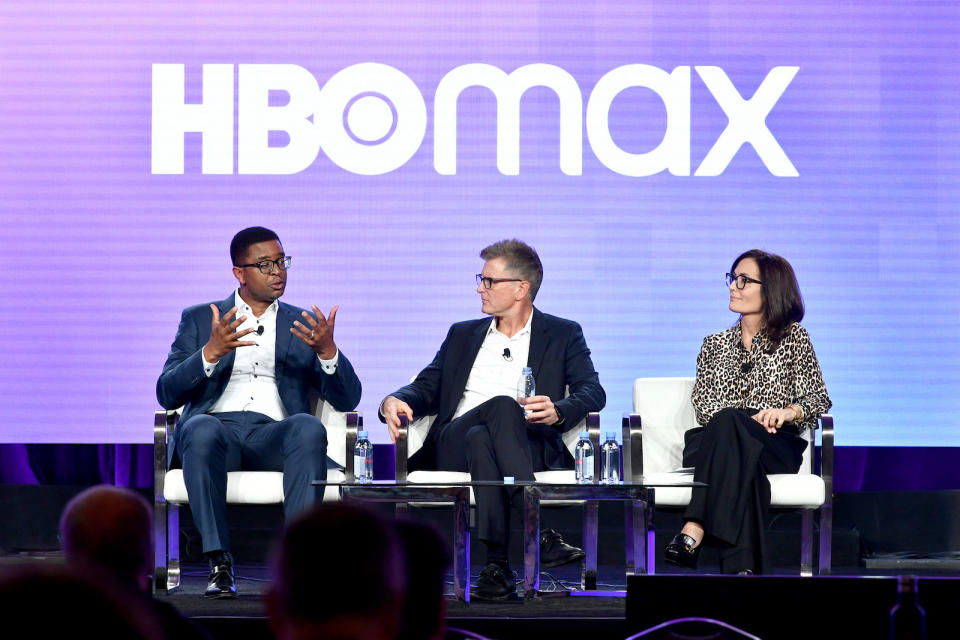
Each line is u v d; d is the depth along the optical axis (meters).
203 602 10.15
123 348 14.25
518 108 14.47
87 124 14.34
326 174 14.44
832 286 14.44
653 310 14.44
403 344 14.40
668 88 14.47
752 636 5.01
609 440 10.91
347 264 14.39
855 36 14.47
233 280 14.38
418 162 14.45
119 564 4.42
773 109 14.48
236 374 12.19
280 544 2.28
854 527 14.12
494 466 10.82
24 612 1.61
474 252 14.45
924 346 14.41
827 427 11.38
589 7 14.45
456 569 10.21
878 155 14.44
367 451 11.03
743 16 14.48
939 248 14.44
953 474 14.21
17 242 14.23
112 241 14.29
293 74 14.41
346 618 2.20
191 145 14.38
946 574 13.25
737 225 14.47
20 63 14.34
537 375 12.16
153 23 14.41
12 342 14.16
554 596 10.30
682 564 10.85
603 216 14.48
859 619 5.95
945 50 14.45
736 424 10.92
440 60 14.47
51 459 14.09
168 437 11.38
